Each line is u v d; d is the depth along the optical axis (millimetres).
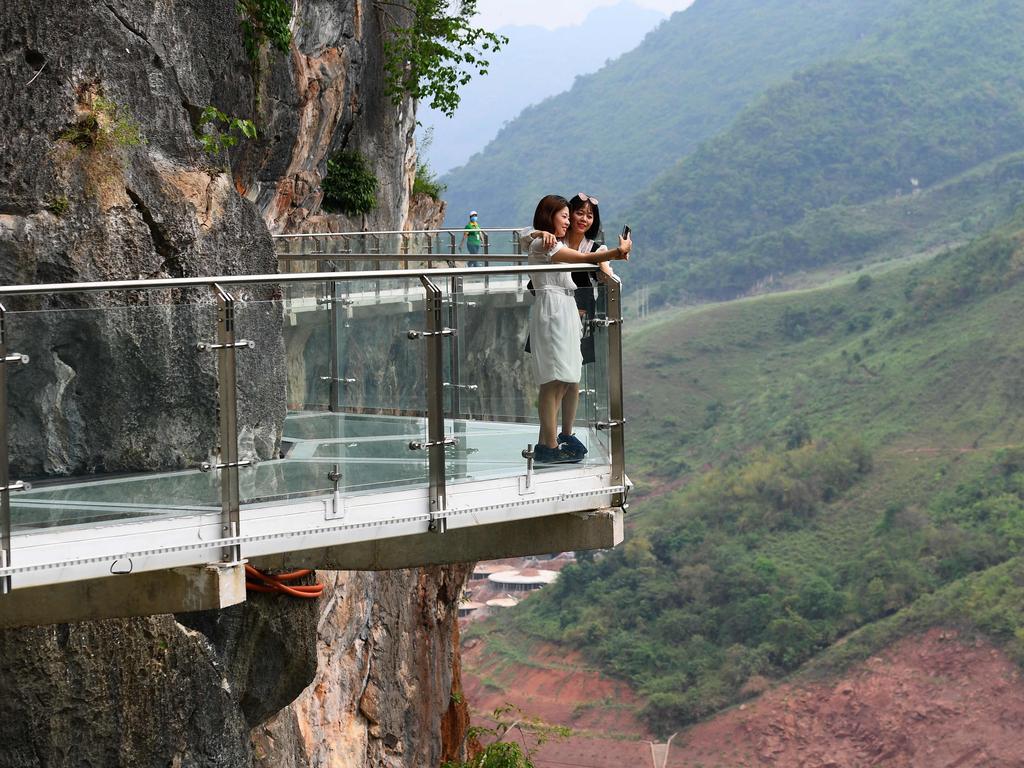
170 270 8719
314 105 18609
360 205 21766
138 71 9047
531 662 120688
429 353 6652
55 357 5566
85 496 5621
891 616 111938
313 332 6418
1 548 5359
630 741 107000
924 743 98188
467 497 6750
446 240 20250
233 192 9492
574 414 7215
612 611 123812
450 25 23422
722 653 113938
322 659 14422
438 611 21266
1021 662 99812
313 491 6293
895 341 175375
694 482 156375
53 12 8344
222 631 8445
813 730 103625
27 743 6652
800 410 169250
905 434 149000
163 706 7324
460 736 23281
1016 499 125188
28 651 6605
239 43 12383
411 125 26203
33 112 8141
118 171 8477
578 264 7051
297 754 11547
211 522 5965
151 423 5805
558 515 7348
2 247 7734
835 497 139875
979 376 152875
